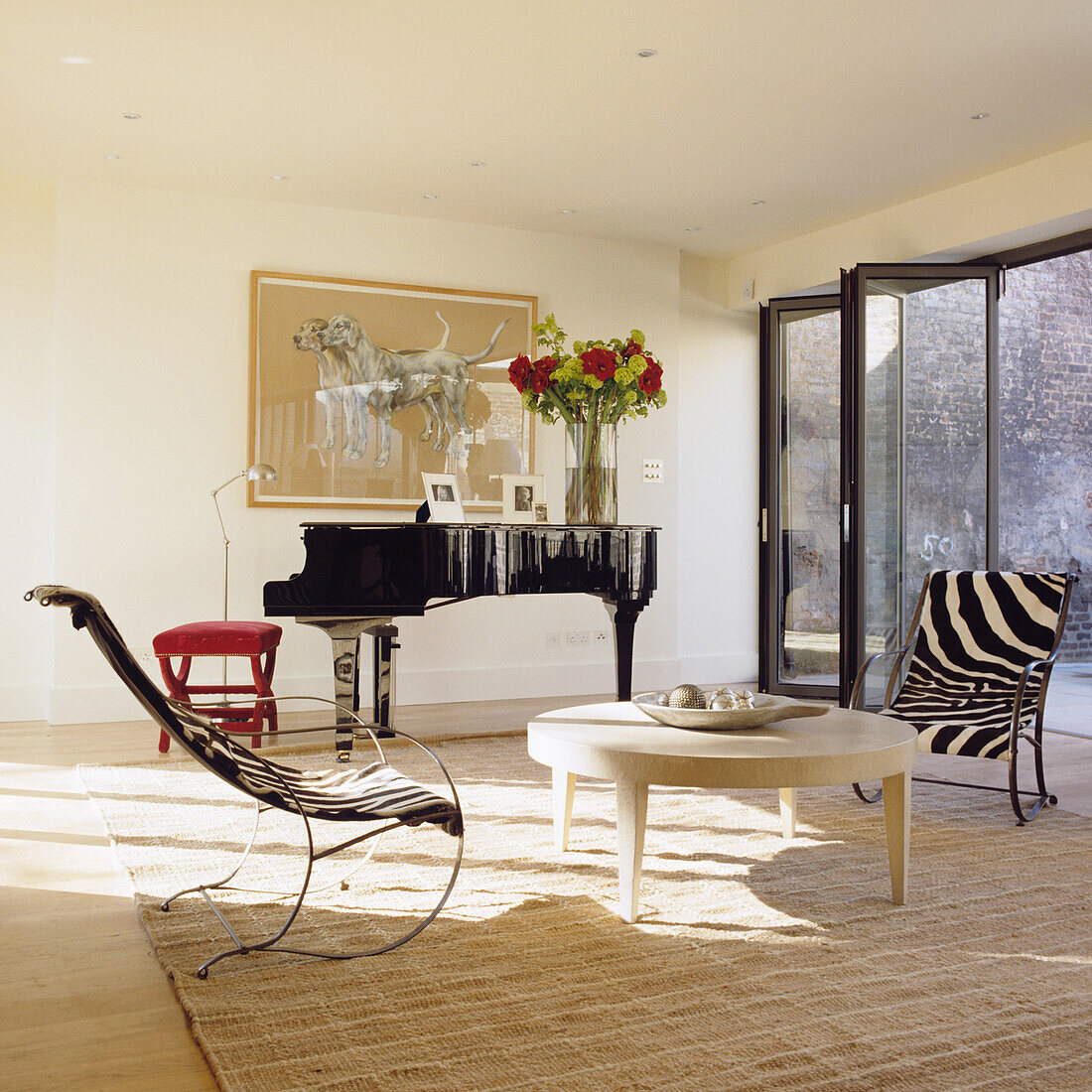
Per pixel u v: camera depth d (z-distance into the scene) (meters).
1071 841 3.31
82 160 5.09
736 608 7.16
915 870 2.99
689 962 2.31
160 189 5.51
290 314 5.73
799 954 2.36
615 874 2.94
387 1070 1.81
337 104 4.41
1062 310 7.88
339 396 5.84
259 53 3.93
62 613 5.34
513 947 2.39
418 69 4.07
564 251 6.45
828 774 2.49
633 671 6.64
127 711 5.44
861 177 5.35
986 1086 1.77
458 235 6.17
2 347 5.42
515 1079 1.79
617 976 2.23
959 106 4.43
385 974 2.23
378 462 5.93
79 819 3.52
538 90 4.27
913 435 5.64
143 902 2.67
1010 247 5.53
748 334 7.17
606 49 3.89
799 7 3.58
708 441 7.04
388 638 4.91
